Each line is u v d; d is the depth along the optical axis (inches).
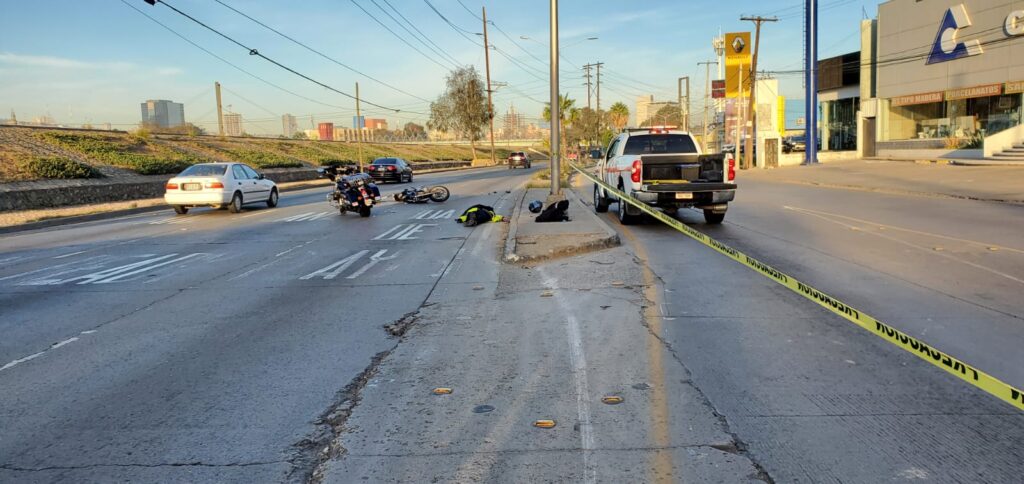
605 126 4296.3
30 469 141.6
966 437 148.9
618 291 302.0
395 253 431.2
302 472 138.4
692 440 148.9
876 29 1678.2
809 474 133.4
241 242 491.8
